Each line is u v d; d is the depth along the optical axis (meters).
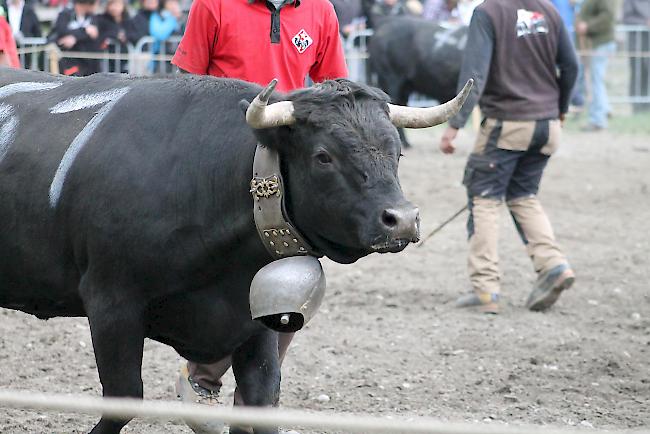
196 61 10.59
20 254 9.49
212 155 8.80
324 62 11.02
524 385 12.49
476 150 15.70
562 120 15.94
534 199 15.90
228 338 9.13
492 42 15.24
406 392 12.23
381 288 16.98
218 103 9.06
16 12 31.62
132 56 31.47
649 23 40.34
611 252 19.62
